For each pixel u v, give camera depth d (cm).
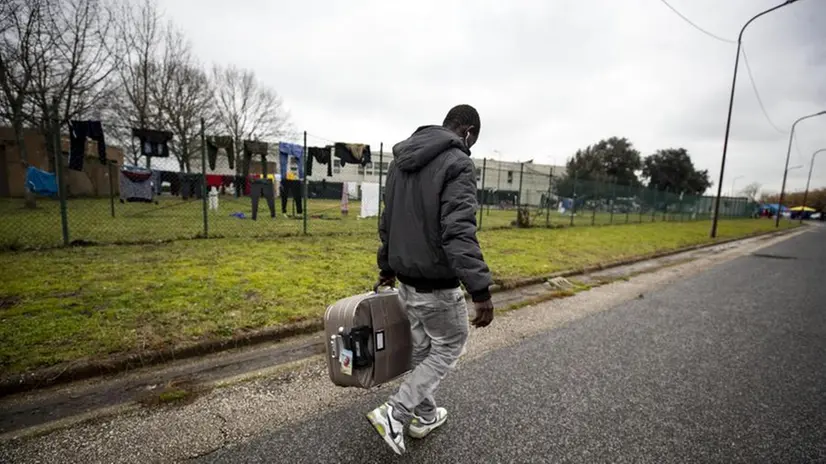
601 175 4297
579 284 623
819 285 698
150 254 612
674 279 711
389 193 185
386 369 186
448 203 155
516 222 1498
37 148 2023
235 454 187
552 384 273
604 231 1552
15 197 2006
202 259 591
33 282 425
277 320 350
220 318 345
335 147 1004
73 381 244
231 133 3178
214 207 1330
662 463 193
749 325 432
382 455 190
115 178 2314
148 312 348
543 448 201
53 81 1471
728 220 3541
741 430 224
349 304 179
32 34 1305
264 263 586
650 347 353
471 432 213
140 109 2150
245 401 234
